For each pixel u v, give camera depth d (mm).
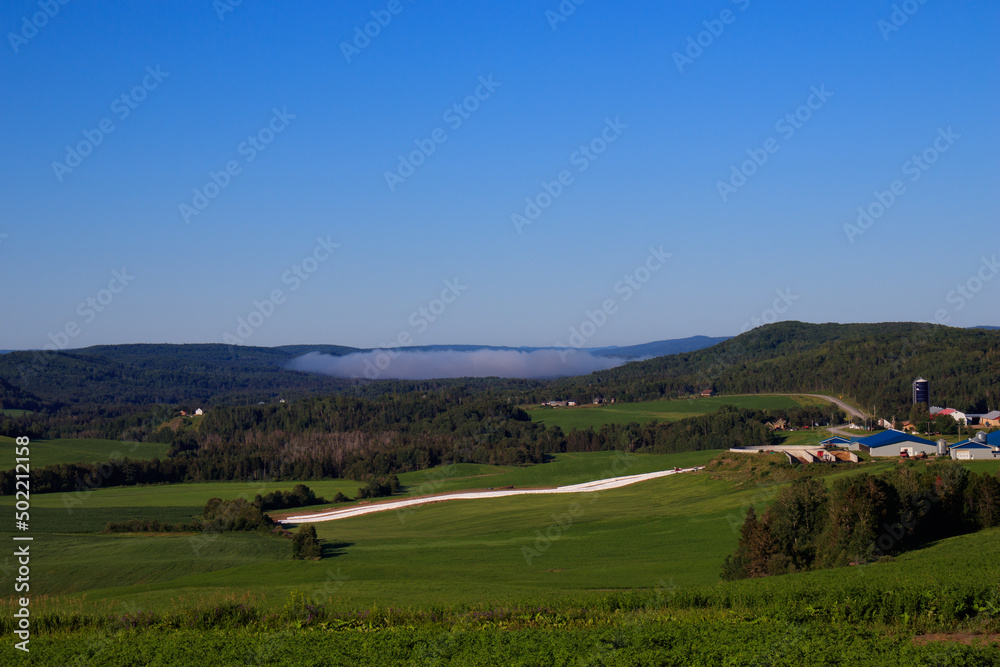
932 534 46219
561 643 21344
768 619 23953
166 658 21859
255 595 36500
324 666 20672
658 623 24219
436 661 20641
